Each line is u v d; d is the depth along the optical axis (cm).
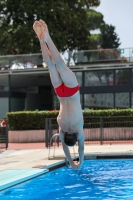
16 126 2291
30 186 880
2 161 1318
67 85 809
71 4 3578
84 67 2705
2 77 3000
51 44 778
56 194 797
